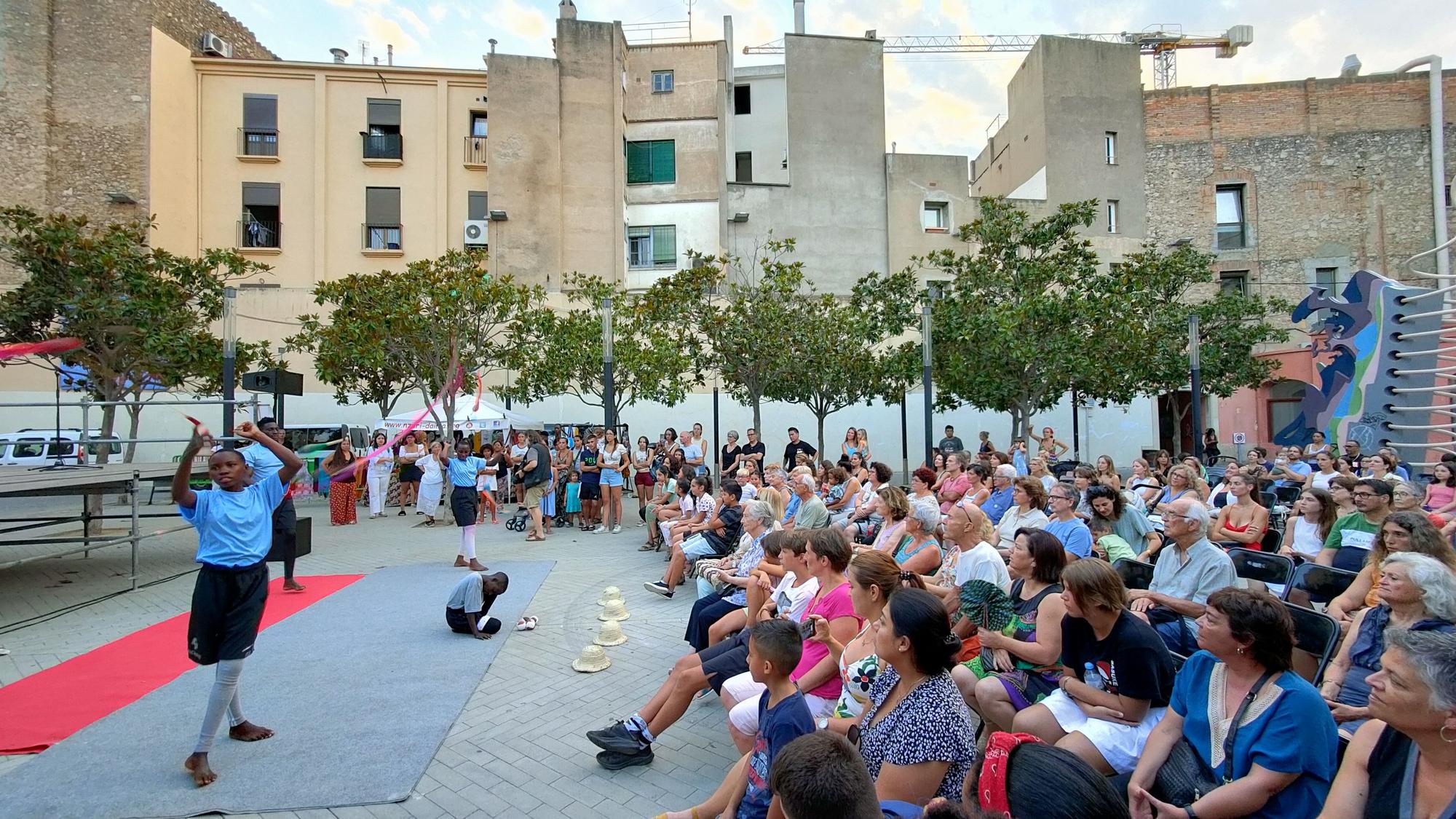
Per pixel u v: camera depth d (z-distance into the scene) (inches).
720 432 998.4
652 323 786.2
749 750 146.4
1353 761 94.9
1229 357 850.8
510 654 246.8
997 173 1301.7
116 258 513.7
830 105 1128.2
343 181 1012.5
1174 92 1090.1
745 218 1099.3
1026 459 604.4
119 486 360.8
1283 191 1063.0
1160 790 116.9
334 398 906.7
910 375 747.4
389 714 194.4
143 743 177.5
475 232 1003.9
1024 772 68.5
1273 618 108.0
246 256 987.9
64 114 901.2
